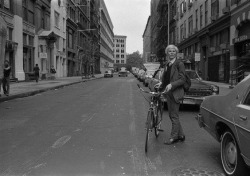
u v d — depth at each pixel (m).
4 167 4.88
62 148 6.00
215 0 29.20
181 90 6.32
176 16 50.28
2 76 13.67
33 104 13.09
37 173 4.61
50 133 7.34
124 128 7.98
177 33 50.09
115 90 21.69
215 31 29.19
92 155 5.54
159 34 70.25
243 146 4.05
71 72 53.44
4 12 24.89
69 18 49.66
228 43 25.91
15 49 27.36
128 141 6.60
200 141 6.69
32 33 32.41
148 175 4.56
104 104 13.14
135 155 5.57
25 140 6.64
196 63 37.09
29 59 31.92
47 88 21.25
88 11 73.44
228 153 4.61
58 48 43.84
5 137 6.93
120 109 11.62
